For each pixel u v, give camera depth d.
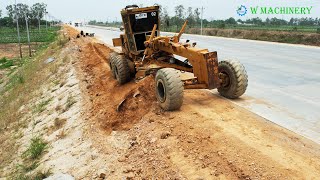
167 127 7.29
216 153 5.94
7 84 23.98
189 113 7.93
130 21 10.92
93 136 8.66
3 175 9.23
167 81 7.79
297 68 13.82
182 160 5.99
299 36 29.78
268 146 6.04
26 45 49.31
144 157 6.54
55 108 13.23
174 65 9.45
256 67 14.18
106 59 18.94
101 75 14.94
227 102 8.77
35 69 24.52
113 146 7.59
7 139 12.56
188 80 8.23
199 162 5.82
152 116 8.12
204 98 9.20
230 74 8.73
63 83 16.38
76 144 8.78
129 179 6.04
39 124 12.46
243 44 25.77
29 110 15.03
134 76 11.90
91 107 11.02
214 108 8.26
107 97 11.19
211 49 21.83
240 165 5.43
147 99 9.03
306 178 5.01
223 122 7.29
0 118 15.77
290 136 6.53
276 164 5.39
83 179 6.75
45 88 17.55
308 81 11.37
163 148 6.54
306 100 9.05
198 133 6.77
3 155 10.99
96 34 50.16
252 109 8.23
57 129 10.85
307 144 6.17
